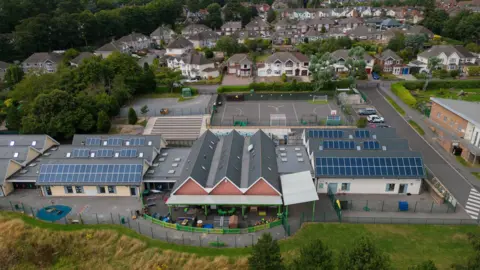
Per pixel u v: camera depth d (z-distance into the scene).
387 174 55.75
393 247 44.69
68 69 102.62
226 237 47.72
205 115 89.56
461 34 163.50
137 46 171.88
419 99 99.19
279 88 108.88
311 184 53.41
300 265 34.25
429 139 75.19
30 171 60.50
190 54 130.00
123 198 56.94
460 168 63.81
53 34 154.25
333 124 82.50
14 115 78.75
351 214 51.78
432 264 30.89
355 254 32.41
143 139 68.00
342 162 57.19
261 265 34.97
